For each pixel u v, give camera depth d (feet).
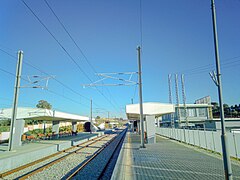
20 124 75.05
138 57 59.88
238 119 114.93
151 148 56.13
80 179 30.53
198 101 163.02
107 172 35.58
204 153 46.26
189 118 146.72
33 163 42.11
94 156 51.08
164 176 26.53
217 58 22.65
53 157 51.49
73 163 43.11
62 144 69.31
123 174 27.81
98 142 94.63
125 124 521.24
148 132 72.18
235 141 37.52
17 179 30.35
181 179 25.03
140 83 58.85
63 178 30.91
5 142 88.43
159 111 80.38
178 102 121.19
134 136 114.32
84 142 94.12
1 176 32.19
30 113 81.61
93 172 34.78
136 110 80.69
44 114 81.66
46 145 74.43
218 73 22.33
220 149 44.06
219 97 21.94
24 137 90.38
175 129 84.38
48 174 33.50
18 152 55.47
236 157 37.17
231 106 183.62
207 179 24.85
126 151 50.55
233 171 28.66
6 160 38.06
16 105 61.41
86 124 201.77
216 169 30.22
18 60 63.67
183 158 39.88
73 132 141.18
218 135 45.06
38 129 147.43
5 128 123.54
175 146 60.70
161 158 40.11
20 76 63.21
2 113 80.94
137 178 25.79
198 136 57.62
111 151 61.62
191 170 29.71
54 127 120.26
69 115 113.50
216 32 23.16
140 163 35.24
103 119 388.57
